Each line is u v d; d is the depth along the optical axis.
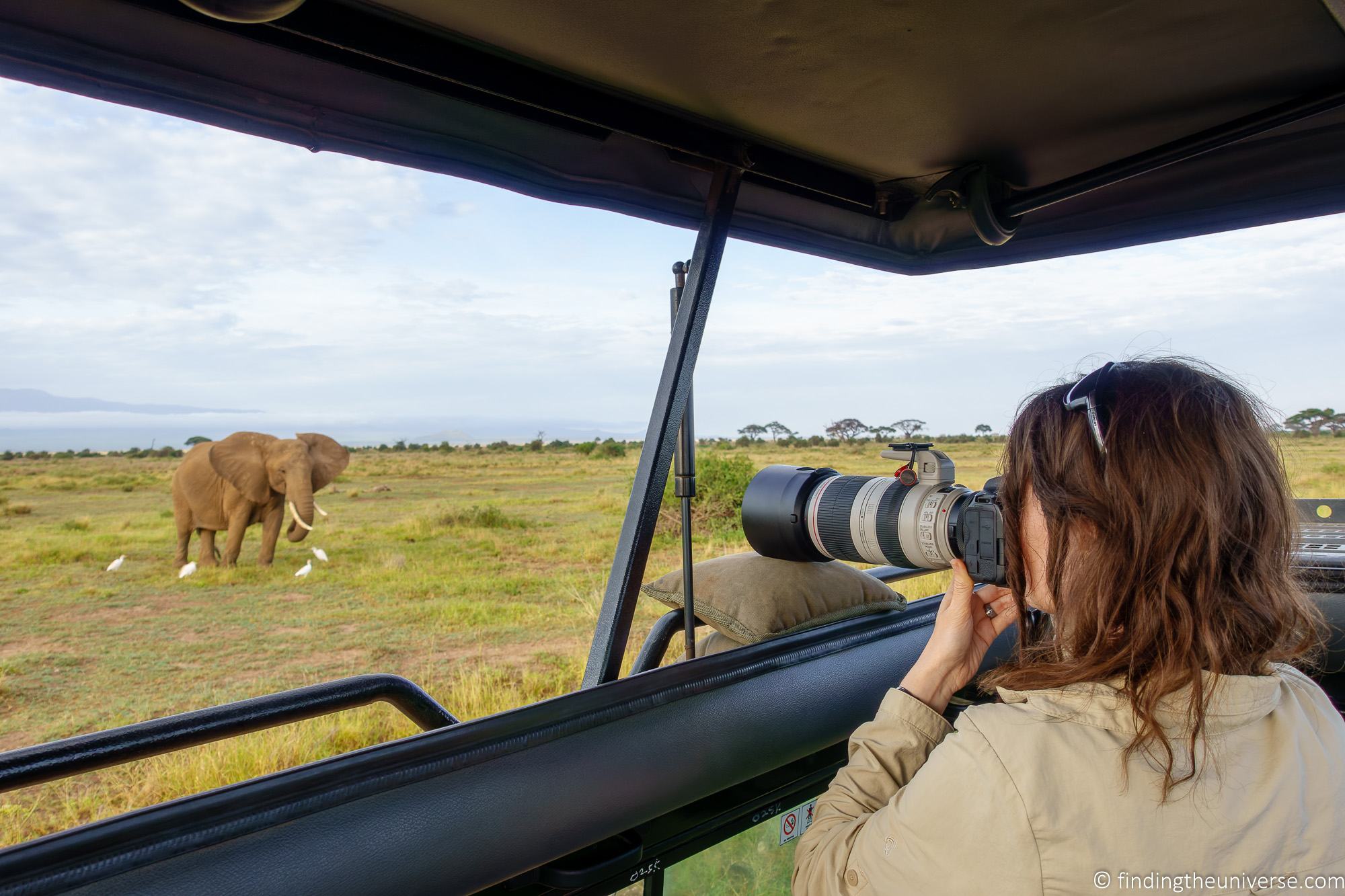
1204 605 0.61
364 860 0.88
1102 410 0.67
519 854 1.00
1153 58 1.22
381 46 1.09
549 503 18.47
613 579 1.31
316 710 1.04
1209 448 0.64
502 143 1.35
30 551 13.84
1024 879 0.62
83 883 0.75
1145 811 0.61
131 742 0.91
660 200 1.57
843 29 1.13
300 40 1.07
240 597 10.38
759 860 1.44
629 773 1.12
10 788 0.83
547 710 1.09
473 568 11.50
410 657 7.25
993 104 1.38
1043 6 1.07
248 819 0.84
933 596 1.79
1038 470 0.71
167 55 1.02
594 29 1.12
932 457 1.28
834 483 1.46
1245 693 0.63
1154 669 0.62
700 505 8.43
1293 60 1.22
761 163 1.57
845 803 0.84
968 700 1.51
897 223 1.95
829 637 1.48
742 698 1.30
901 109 1.40
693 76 1.27
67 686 6.87
